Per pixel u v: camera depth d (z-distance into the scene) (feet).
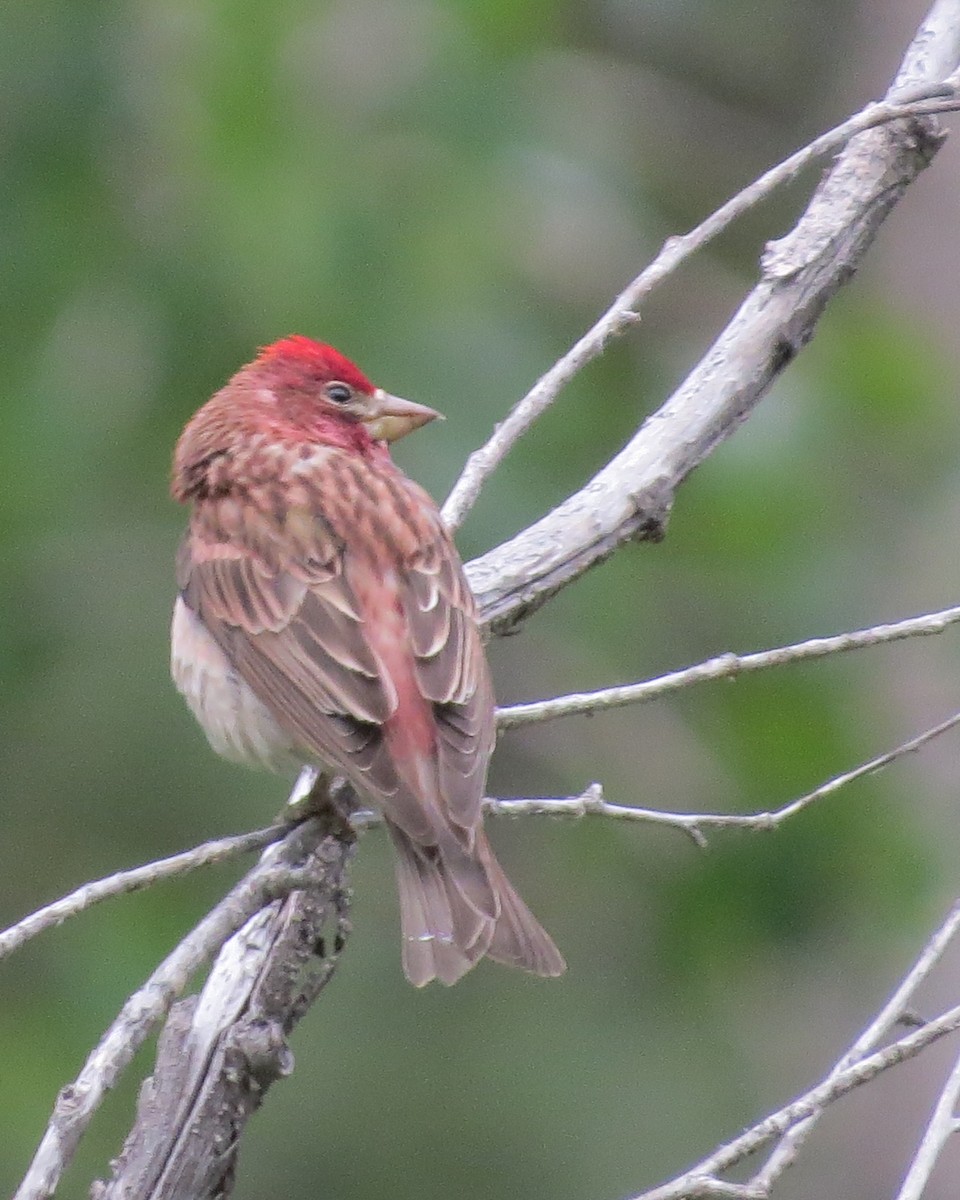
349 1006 46.83
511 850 49.11
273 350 31.37
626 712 47.60
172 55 45.16
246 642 27.30
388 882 47.52
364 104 46.29
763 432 46.62
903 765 45.85
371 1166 45.85
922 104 27.91
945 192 50.31
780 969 45.34
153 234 45.01
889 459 47.24
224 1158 24.06
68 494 46.01
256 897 22.93
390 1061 46.52
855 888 43.78
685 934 44.86
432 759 25.29
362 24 46.62
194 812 46.03
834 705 45.52
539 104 47.62
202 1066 24.26
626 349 50.65
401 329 44.68
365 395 31.50
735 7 56.59
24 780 46.03
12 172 45.37
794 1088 46.01
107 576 46.42
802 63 56.75
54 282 45.27
